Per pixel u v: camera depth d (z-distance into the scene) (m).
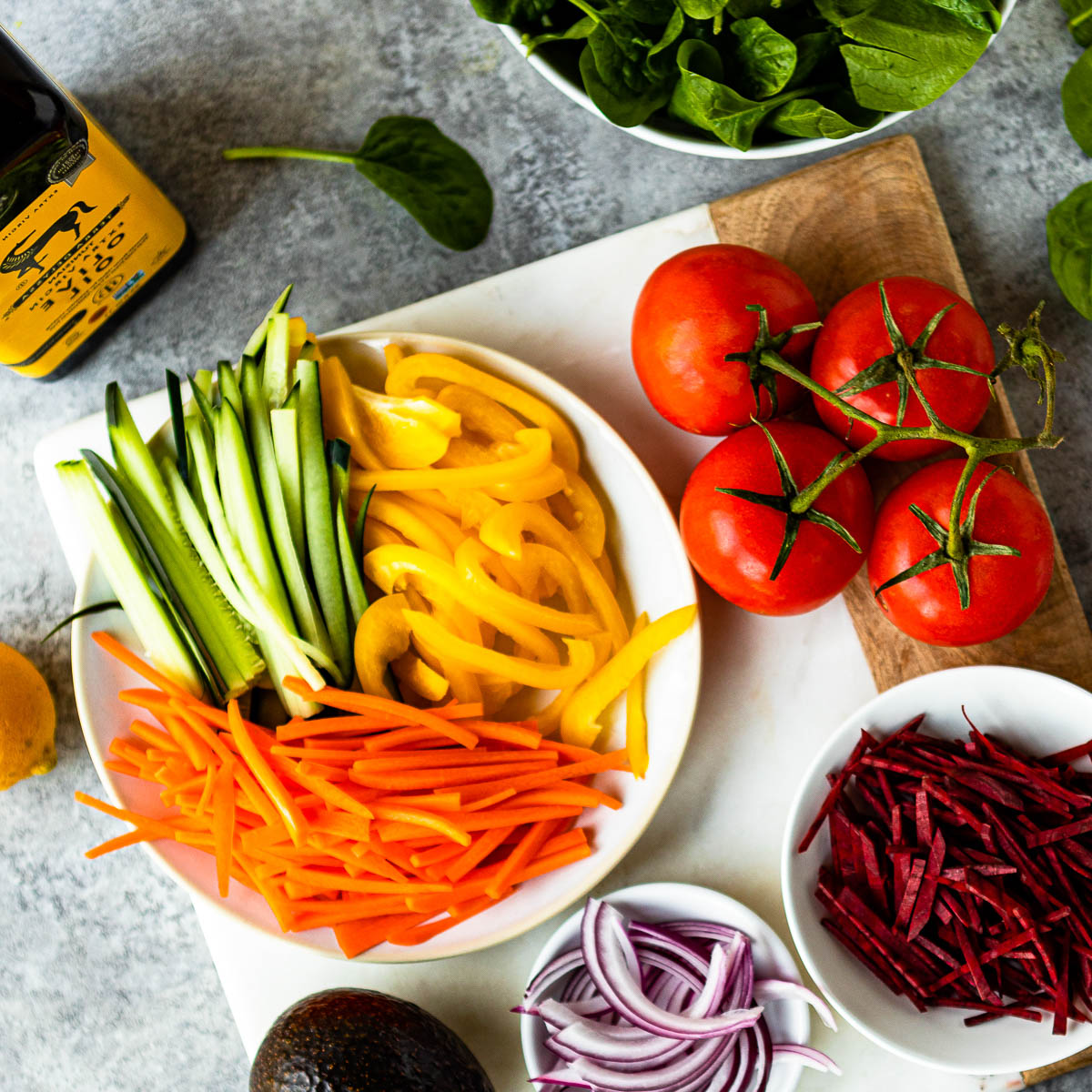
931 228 0.98
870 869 0.88
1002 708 0.90
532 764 0.91
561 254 1.04
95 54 1.13
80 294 1.01
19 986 1.09
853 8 0.77
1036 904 0.86
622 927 0.91
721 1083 0.91
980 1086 0.95
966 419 0.84
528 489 0.92
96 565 0.96
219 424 0.93
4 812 1.10
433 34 1.11
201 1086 1.08
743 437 0.85
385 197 1.11
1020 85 1.06
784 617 1.00
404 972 0.99
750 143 0.82
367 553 0.96
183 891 1.08
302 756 0.88
